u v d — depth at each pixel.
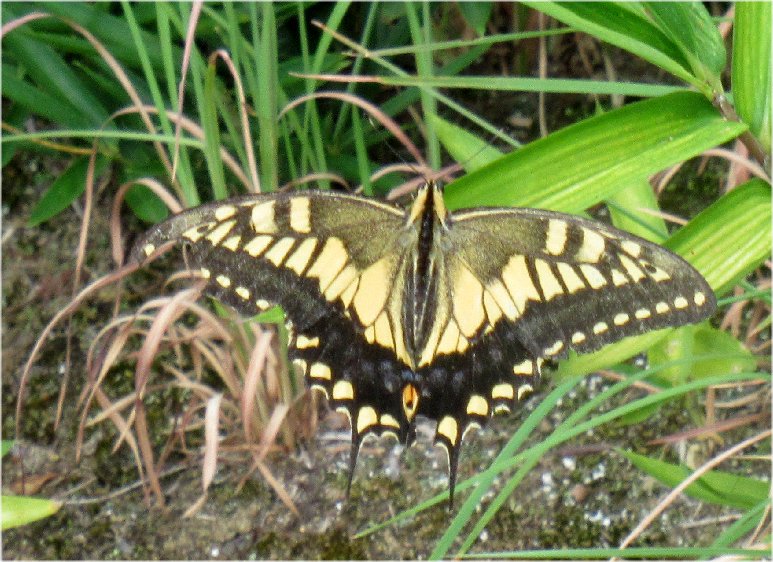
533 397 0.57
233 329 0.54
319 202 0.50
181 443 0.57
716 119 0.49
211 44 0.56
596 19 0.50
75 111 0.56
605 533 0.55
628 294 0.49
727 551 0.49
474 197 0.50
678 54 0.50
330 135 0.57
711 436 0.56
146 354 0.53
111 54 0.55
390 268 0.51
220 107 0.53
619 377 0.56
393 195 0.54
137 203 0.57
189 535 0.56
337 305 0.51
